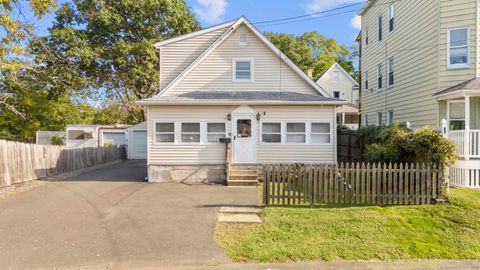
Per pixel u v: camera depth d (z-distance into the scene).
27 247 6.51
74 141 28.38
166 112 14.39
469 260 6.07
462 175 11.52
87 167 20.44
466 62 13.45
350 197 9.13
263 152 14.55
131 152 28.16
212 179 14.31
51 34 24.97
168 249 6.44
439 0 13.85
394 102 18.61
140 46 26.53
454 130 12.88
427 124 14.84
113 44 27.31
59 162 17.12
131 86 30.56
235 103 14.18
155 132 14.36
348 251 6.34
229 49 16.03
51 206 9.53
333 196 9.13
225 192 11.54
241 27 16.05
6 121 25.84
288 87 16.00
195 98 14.43
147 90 30.61
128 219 8.22
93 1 25.92
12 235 7.15
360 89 25.52
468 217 7.83
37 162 14.78
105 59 26.98
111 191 11.78
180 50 17.47
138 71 26.72
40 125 28.02
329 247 6.49
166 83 17.33
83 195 11.07
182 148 14.36
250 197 10.64
